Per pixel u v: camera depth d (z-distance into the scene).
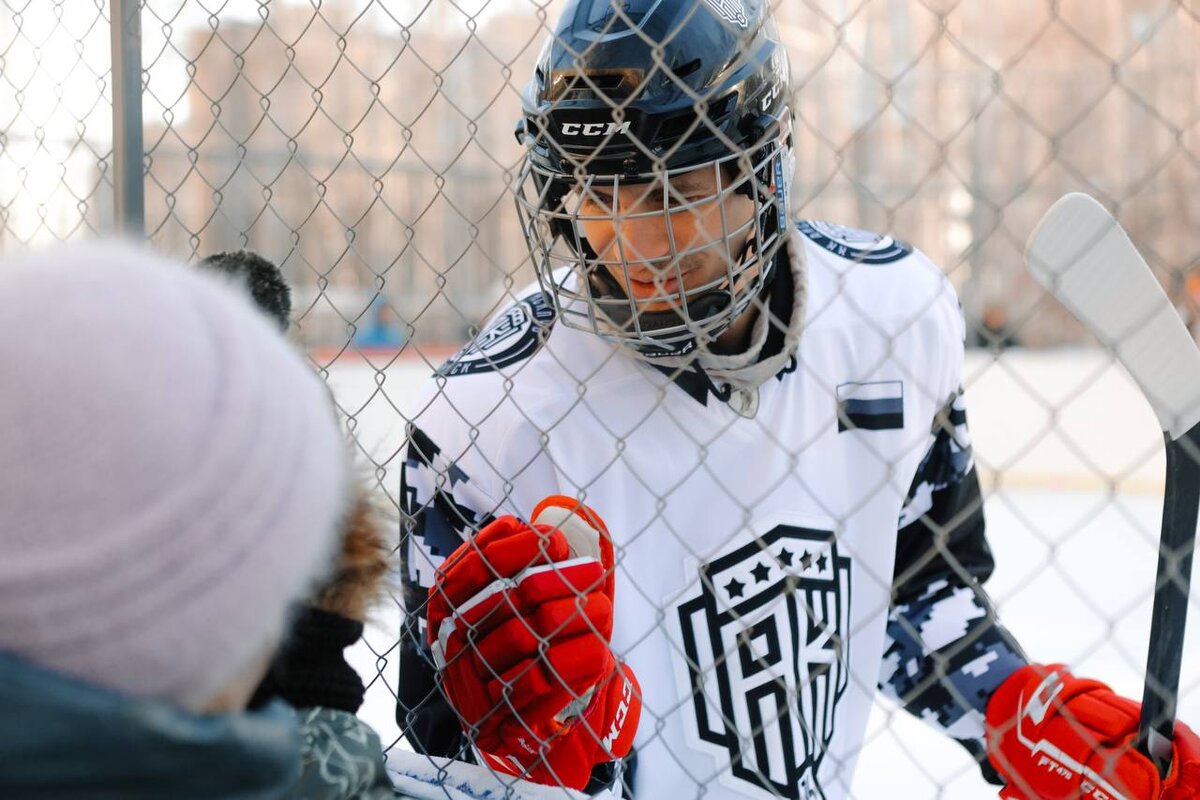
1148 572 4.26
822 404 1.14
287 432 0.46
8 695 0.41
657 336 1.05
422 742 1.02
